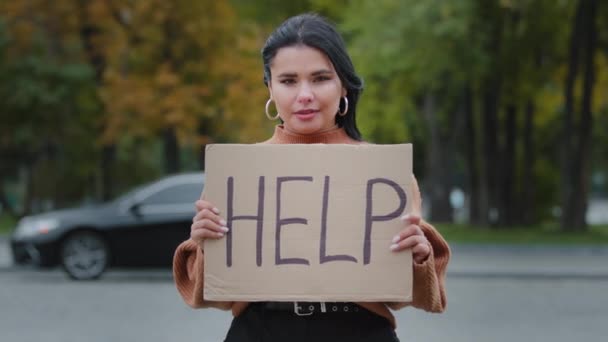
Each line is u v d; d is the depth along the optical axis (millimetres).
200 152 35969
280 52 4191
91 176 51812
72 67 35906
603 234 31734
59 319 13891
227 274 4148
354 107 4336
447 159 41094
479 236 31078
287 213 4145
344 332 4207
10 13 36375
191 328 12938
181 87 34031
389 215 4129
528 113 40094
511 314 14492
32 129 38062
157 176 55688
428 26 29609
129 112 34281
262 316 4250
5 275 21766
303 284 4121
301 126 4215
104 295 17078
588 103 32938
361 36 30750
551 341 11930
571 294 17422
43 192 48844
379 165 4145
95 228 19984
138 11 34188
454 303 15883
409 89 34969
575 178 32969
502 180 36281
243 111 34750
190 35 34500
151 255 19938
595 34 32812
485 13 31062
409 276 4105
